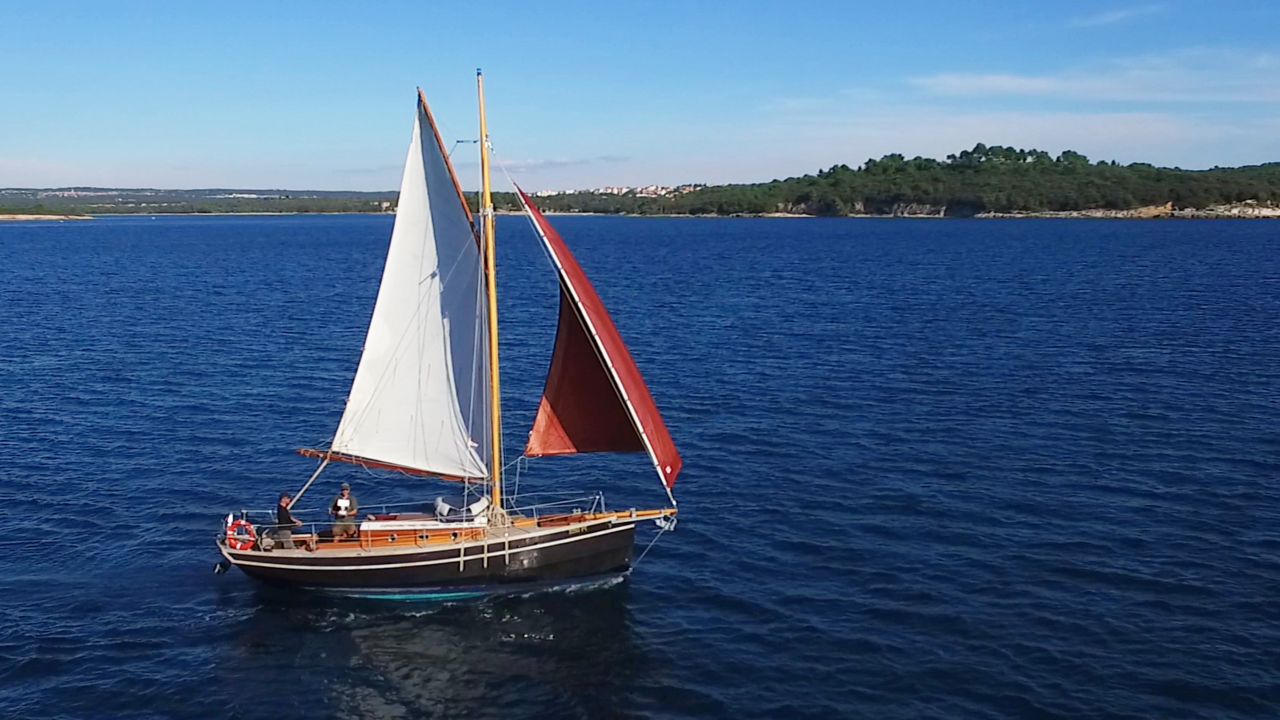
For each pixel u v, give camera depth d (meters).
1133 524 34.81
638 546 33.88
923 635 27.38
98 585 30.64
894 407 51.44
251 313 88.62
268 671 25.88
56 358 65.12
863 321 81.25
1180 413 48.94
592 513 31.00
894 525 35.22
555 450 29.78
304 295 104.88
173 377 59.28
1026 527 34.75
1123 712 23.61
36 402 52.72
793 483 39.91
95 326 79.75
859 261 148.50
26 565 31.98
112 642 27.17
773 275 126.38
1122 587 29.92
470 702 24.58
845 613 28.75
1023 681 25.00
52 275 129.88
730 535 34.69
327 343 71.62
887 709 24.05
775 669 25.89
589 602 29.62
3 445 44.72
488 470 30.42
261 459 43.22
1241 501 36.78
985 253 160.62
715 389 56.12
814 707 24.19
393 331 29.09
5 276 127.56
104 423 48.66
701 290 107.94
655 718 23.89
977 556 32.41
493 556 29.20
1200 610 28.38
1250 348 64.94
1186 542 33.12
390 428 29.80
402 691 25.03
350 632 27.84
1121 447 43.66
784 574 31.44
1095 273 119.75
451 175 27.67
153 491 39.06
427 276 28.84
